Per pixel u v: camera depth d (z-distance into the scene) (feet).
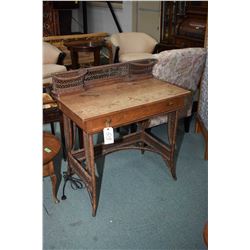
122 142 7.52
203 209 6.03
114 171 7.27
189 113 8.86
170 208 6.06
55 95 5.79
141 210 5.99
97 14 20.02
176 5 12.48
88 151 5.38
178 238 5.31
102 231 5.46
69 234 5.38
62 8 19.16
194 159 7.83
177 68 7.66
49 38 13.24
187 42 12.00
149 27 15.29
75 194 6.42
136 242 5.23
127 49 12.55
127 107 5.30
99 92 6.00
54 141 5.87
